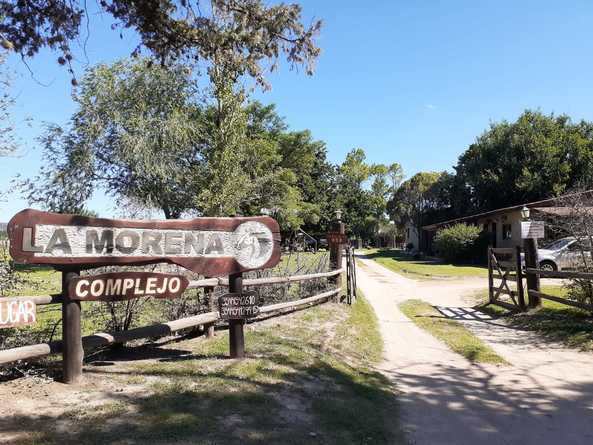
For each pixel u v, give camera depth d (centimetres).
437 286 1970
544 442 450
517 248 1209
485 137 4516
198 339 733
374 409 519
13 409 405
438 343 913
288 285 1109
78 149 2845
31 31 688
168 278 534
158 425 392
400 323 1138
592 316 952
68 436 360
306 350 710
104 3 714
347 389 574
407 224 6894
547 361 752
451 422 500
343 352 768
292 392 521
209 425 404
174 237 552
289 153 5362
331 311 1120
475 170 4481
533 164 3956
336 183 7650
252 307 614
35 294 694
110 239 509
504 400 571
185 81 2866
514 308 1210
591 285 984
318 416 467
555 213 1700
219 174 2066
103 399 443
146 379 512
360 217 7938
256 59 798
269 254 605
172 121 2783
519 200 4075
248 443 382
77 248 488
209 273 575
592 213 1093
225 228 587
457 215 5009
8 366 502
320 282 1255
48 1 675
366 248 8275
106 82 2811
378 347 862
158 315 734
